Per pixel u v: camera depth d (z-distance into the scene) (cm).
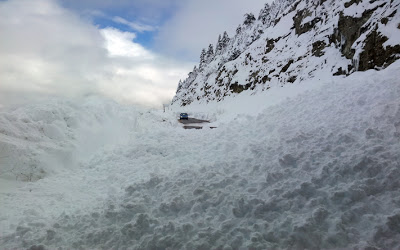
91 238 537
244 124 1251
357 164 648
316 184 623
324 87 1348
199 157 990
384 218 491
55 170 995
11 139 990
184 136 1383
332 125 905
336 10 3581
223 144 1036
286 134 930
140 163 1069
